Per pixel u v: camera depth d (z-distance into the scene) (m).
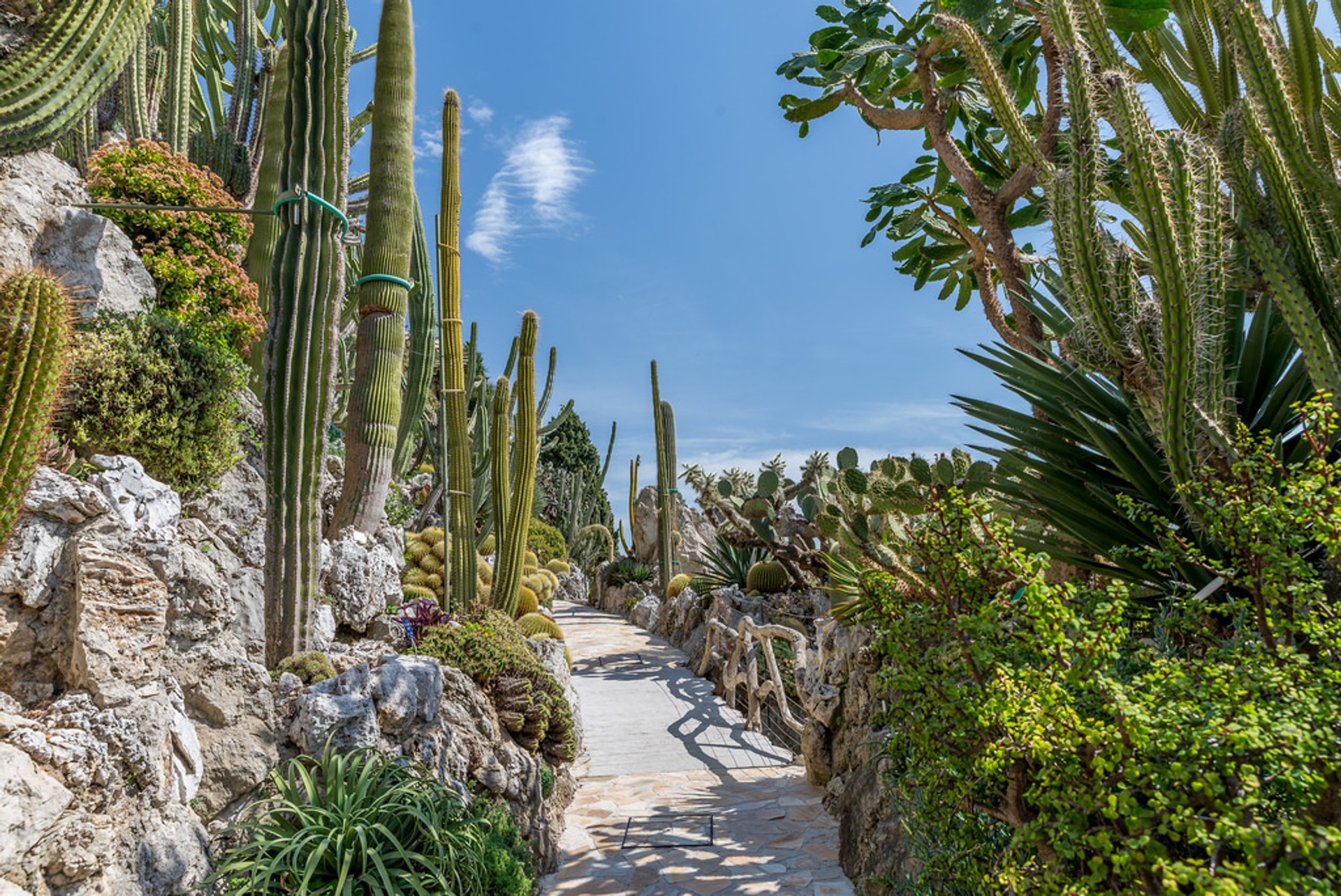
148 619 3.74
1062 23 3.85
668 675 14.01
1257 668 2.29
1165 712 2.18
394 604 8.78
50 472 3.81
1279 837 1.84
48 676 3.55
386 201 8.88
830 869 5.98
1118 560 3.45
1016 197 5.25
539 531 27.33
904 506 5.26
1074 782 2.38
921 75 5.65
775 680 9.80
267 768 4.41
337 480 10.30
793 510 11.71
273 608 5.98
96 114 10.44
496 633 7.50
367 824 3.99
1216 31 3.97
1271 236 3.38
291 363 6.26
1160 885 2.15
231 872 3.78
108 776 3.32
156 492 4.47
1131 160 2.92
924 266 7.27
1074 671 2.44
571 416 39.62
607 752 9.71
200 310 7.23
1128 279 3.13
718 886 5.73
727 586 15.65
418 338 13.70
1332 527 2.34
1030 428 3.88
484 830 4.96
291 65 6.81
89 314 5.97
